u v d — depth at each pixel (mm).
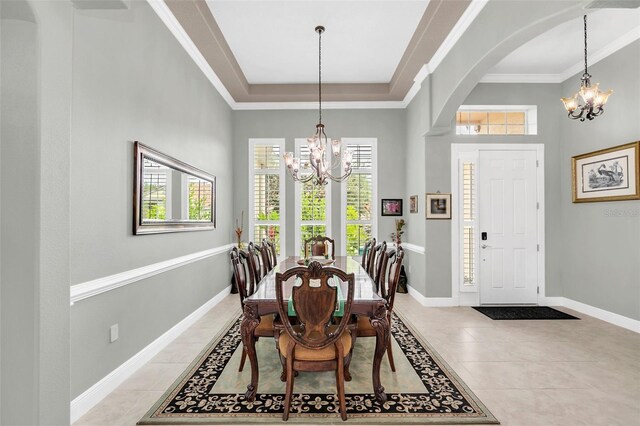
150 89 2885
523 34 2592
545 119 4641
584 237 4223
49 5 1549
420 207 4797
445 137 4613
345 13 3430
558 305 4598
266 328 2531
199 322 3859
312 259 3775
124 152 2512
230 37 3891
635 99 3539
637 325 3525
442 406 2154
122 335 2484
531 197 4621
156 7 2941
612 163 3795
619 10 3180
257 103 5566
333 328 2377
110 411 2092
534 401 2221
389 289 2578
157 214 2949
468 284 4590
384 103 5555
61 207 1635
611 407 2150
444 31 3494
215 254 4637
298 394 2293
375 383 2221
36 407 1512
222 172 4977
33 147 1506
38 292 1517
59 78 1610
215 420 1999
